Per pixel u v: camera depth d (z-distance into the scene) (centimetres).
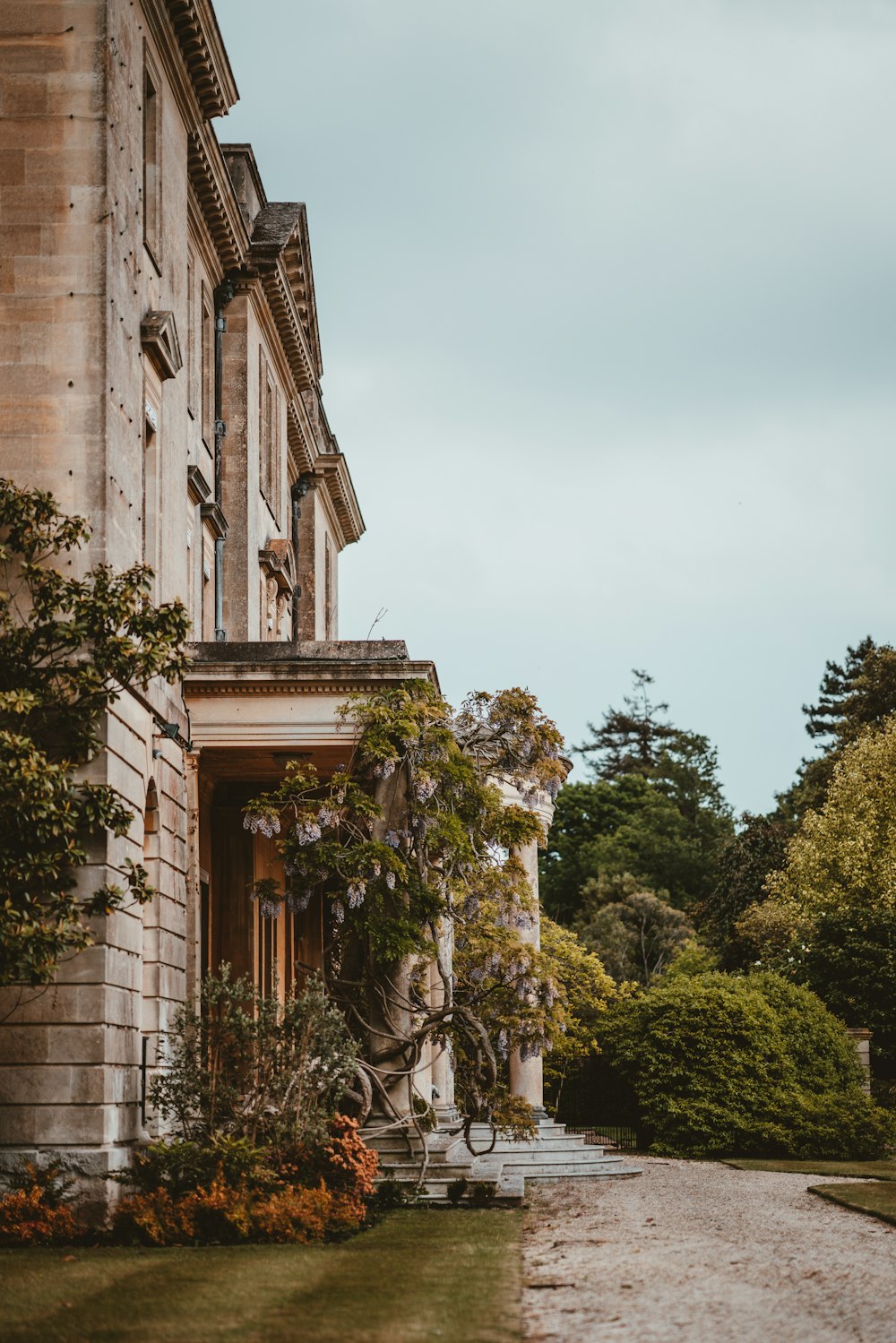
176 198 2600
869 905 5328
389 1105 2350
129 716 2108
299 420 4209
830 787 6091
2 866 1798
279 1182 1888
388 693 2517
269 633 3712
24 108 2103
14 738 1788
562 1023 2642
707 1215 2038
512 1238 1750
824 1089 3656
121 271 2147
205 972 2855
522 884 2678
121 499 2122
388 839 2483
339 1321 1183
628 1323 1168
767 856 7075
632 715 11181
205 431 3130
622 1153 3581
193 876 2506
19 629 1916
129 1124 2023
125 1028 2028
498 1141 2853
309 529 4556
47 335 2066
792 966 4562
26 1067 1916
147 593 2186
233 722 2555
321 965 4056
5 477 2039
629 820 9300
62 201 2089
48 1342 1118
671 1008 3647
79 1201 1872
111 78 2122
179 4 2439
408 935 2406
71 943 1833
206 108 2734
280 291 3531
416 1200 2188
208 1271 1474
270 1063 2022
